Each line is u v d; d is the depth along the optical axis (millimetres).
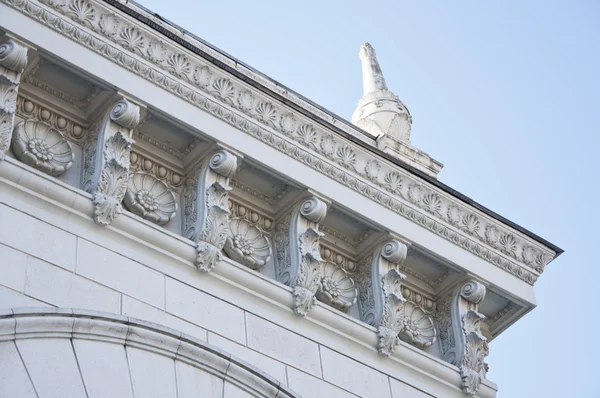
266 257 16234
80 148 15344
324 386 15555
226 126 16016
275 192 16531
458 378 17203
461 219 17922
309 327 15969
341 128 18359
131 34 15508
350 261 17156
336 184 16750
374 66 20484
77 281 14062
